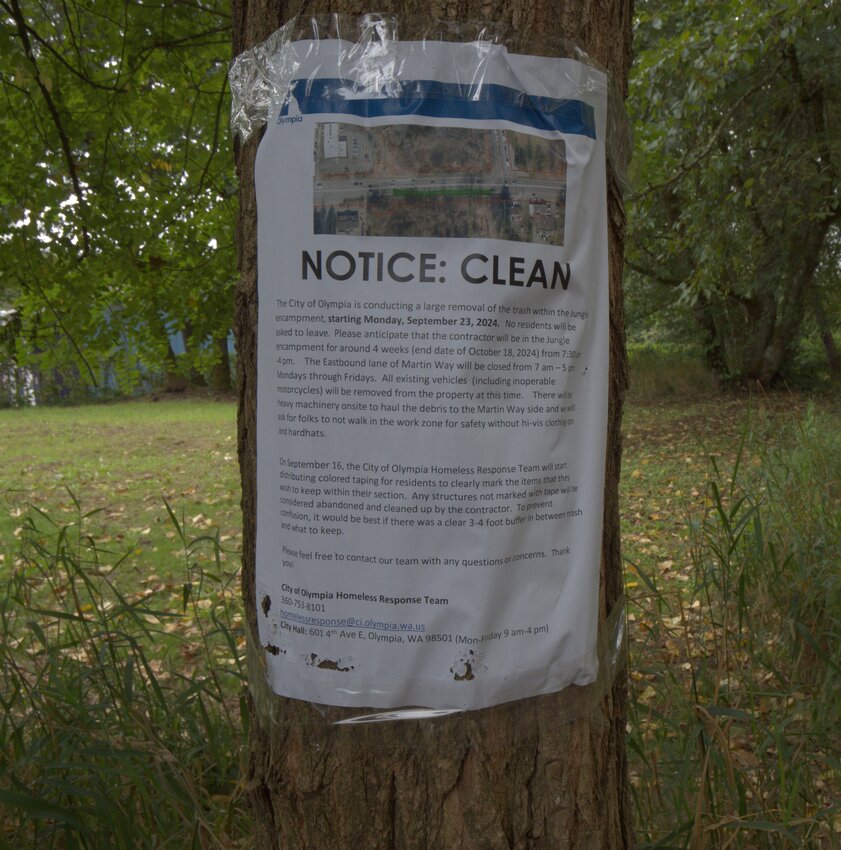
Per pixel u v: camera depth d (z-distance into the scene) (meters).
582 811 1.56
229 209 4.85
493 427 1.41
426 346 1.38
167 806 2.31
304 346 1.41
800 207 12.23
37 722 2.51
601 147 1.49
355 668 1.45
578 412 1.49
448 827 1.46
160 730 2.64
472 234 1.37
